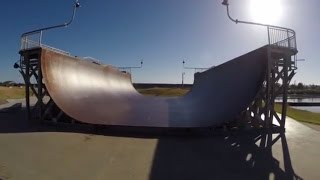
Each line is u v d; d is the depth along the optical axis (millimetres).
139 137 11969
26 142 10422
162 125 13125
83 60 20344
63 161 8320
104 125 12984
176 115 15453
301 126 16203
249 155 9688
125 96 23938
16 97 40281
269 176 7633
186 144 11023
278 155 9797
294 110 28594
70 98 15641
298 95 106000
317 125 17562
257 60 14672
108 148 10031
